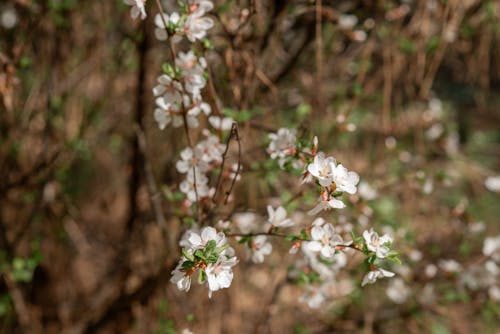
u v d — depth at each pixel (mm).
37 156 2592
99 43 2783
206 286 2322
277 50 2518
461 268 2455
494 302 2609
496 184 3174
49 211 2777
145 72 2219
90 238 3162
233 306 2695
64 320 2908
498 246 2383
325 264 1854
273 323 2801
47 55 2506
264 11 2316
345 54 2902
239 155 1528
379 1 2480
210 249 1180
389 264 2613
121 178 3406
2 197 2461
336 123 2432
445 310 2748
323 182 1242
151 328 2490
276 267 2662
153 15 2164
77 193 3332
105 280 3119
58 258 2959
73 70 2723
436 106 3377
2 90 1971
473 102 5500
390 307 3041
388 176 2879
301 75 2797
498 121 5676
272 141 1601
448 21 2570
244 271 2744
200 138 2213
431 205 3369
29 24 2287
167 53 2176
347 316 2926
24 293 2814
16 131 2455
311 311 2732
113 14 2789
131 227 2578
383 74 2797
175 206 1950
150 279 2234
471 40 3006
